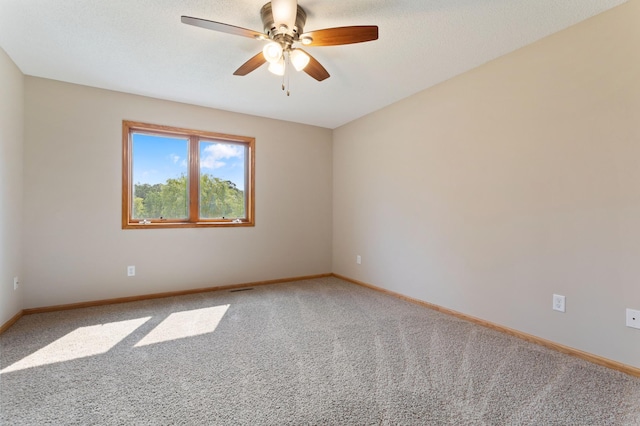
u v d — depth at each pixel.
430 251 3.15
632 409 1.52
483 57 2.53
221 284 3.84
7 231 2.52
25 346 2.19
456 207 2.89
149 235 3.41
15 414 1.45
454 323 2.70
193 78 2.93
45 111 2.92
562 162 2.16
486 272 2.64
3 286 2.45
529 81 2.34
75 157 3.05
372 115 3.92
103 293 3.18
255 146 4.06
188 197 3.72
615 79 1.91
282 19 1.73
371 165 3.95
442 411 1.50
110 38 2.26
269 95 3.35
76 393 1.62
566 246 2.14
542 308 2.27
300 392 1.65
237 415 1.46
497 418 1.45
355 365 1.95
